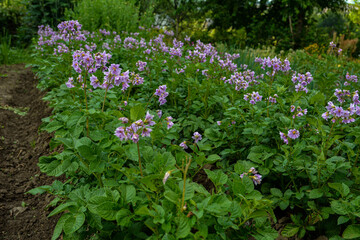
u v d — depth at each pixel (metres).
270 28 17.86
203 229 1.60
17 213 2.88
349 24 18.39
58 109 3.78
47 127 2.56
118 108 2.97
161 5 18.70
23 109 5.86
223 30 19.53
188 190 1.74
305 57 7.80
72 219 1.80
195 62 4.56
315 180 2.41
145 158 2.14
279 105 3.17
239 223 1.89
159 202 2.02
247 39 18.66
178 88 3.98
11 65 10.04
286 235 2.29
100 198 1.79
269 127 2.82
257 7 18.25
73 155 2.15
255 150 2.66
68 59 4.41
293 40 16.78
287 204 2.38
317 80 4.16
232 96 3.55
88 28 8.35
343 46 11.96
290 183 2.67
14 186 3.32
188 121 3.38
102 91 3.03
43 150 4.03
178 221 1.58
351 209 1.98
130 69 4.71
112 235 2.05
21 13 13.59
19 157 3.99
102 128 2.73
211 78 4.23
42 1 11.41
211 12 19.62
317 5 16.05
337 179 2.33
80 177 2.57
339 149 2.59
